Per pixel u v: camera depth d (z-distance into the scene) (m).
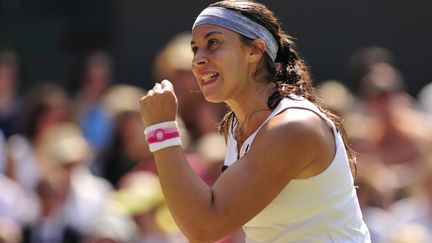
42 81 28.06
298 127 10.64
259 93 11.16
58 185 18.92
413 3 27.55
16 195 19.97
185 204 10.56
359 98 24.66
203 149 18.33
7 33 28.23
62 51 28.03
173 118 10.93
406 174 22.30
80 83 25.67
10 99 24.80
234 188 10.57
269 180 10.60
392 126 22.88
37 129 21.91
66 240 18.78
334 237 10.98
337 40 27.31
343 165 11.02
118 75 27.39
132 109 20.98
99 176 21.36
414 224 19.20
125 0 27.48
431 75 27.56
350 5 27.36
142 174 19.41
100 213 18.47
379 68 24.12
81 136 21.77
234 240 17.48
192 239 10.66
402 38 27.56
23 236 18.92
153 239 17.95
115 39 27.59
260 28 11.11
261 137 10.71
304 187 10.86
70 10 28.11
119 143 21.03
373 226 18.89
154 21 27.31
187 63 20.09
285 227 11.01
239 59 11.02
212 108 19.95
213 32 11.01
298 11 27.12
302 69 11.41
